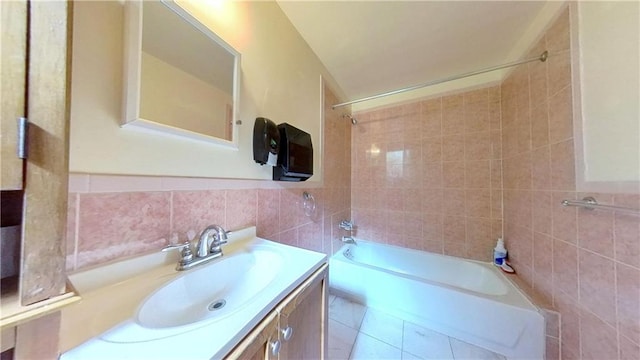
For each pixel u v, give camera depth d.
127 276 0.59
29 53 0.34
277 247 0.92
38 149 0.35
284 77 1.31
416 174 2.21
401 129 2.28
